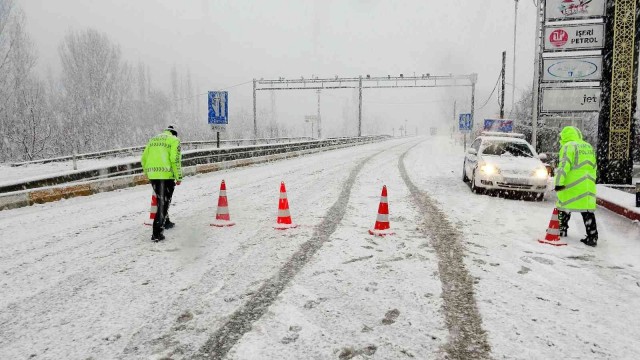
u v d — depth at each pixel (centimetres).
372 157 2311
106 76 3744
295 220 726
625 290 427
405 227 680
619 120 1183
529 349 308
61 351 304
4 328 341
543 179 979
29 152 2770
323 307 375
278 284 428
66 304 386
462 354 300
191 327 338
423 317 357
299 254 529
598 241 621
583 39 1328
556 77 1379
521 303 390
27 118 2819
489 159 1045
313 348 305
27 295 408
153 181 607
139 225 705
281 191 680
